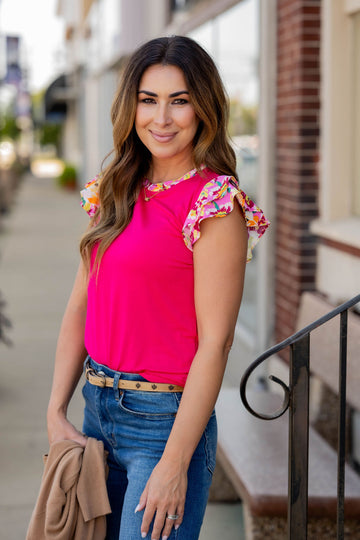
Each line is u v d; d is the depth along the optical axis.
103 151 18.91
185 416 1.80
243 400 1.94
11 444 4.30
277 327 4.88
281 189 4.73
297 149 4.38
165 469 1.79
